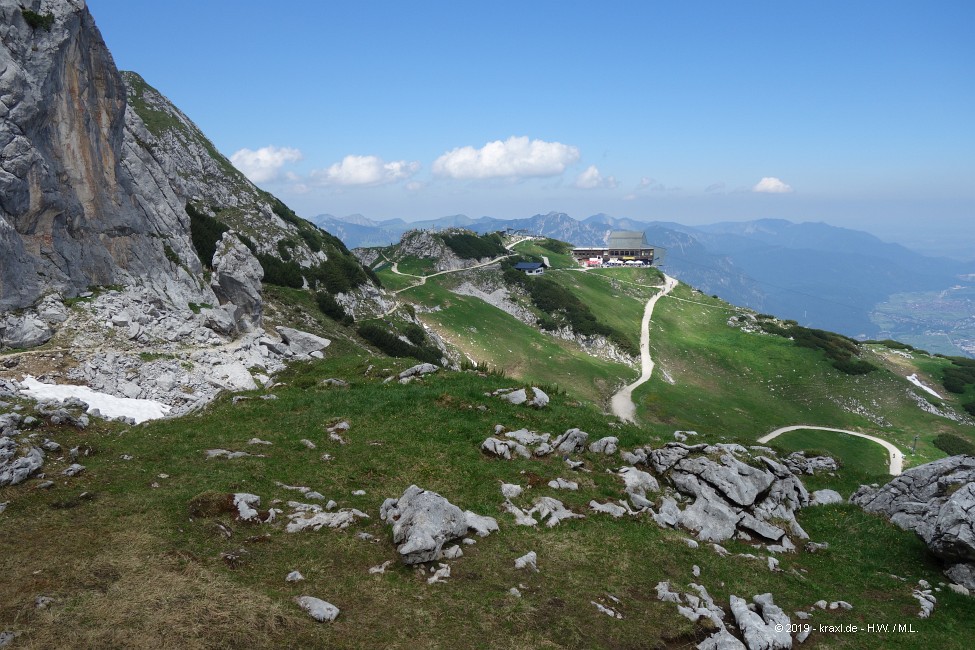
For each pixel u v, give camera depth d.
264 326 86.19
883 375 171.00
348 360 58.34
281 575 16.03
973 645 18.28
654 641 15.33
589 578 18.11
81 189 61.59
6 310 50.50
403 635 14.04
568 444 29.58
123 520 18.22
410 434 29.81
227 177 148.88
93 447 25.31
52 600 13.64
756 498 26.97
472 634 14.45
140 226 70.56
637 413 129.38
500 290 199.50
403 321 132.38
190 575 15.27
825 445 126.94
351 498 21.77
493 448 27.89
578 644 14.67
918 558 24.58
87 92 63.31
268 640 13.10
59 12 59.09
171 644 12.45
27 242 54.91
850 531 26.75
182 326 64.94
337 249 161.25
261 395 38.22
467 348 149.00
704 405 141.38
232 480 22.08
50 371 46.97
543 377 142.00
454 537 18.89
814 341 191.00
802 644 16.95
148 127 140.62
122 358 52.28
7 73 53.19
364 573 16.61
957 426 148.25
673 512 24.33
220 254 78.38
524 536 20.27
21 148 53.34
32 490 20.08
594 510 23.42
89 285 60.84
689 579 19.27
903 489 29.12
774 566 21.86
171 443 26.84
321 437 28.84
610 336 182.00
